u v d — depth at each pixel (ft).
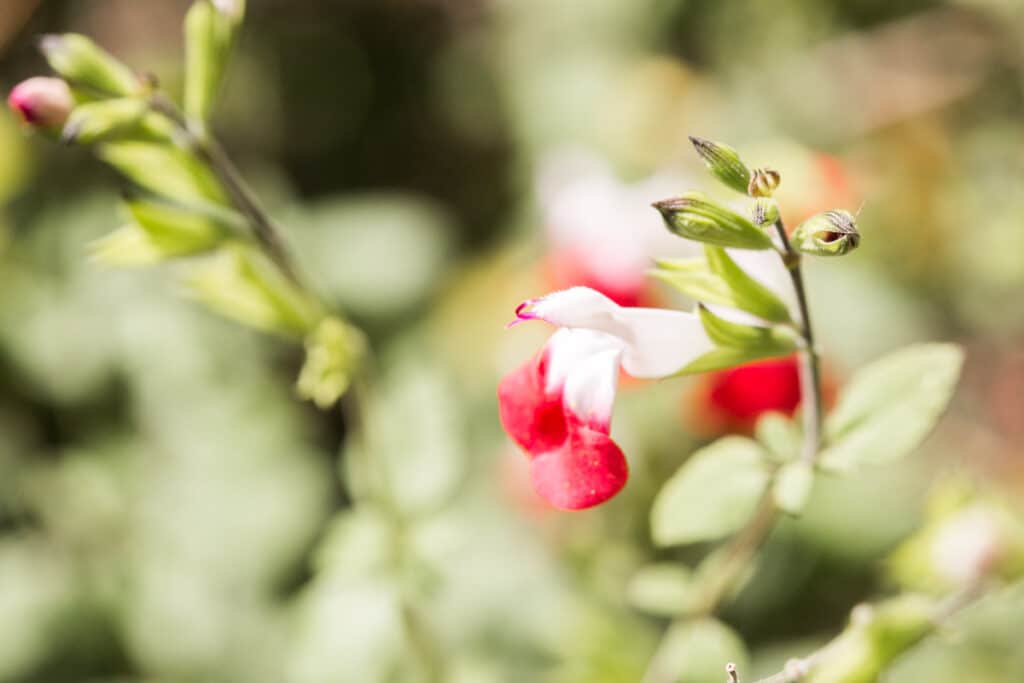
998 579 0.73
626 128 1.30
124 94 0.75
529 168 1.54
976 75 1.48
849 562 1.06
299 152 1.79
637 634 0.93
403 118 1.84
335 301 1.41
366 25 1.87
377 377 1.35
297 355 1.35
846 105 1.47
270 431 1.25
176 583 1.17
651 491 0.97
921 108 1.45
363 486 0.83
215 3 0.75
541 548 1.03
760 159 0.89
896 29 1.52
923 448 1.34
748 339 0.68
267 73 1.79
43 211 1.47
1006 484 1.27
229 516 1.20
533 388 0.69
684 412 0.95
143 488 1.24
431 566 0.82
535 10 1.63
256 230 0.77
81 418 1.31
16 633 1.15
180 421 1.27
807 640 1.04
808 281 1.22
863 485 1.09
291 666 0.89
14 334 1.32
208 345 1.31
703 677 0.77
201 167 0.77
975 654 0.99
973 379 1.40
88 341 1.32
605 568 0.96
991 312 1.40
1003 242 1.36
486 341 1.29
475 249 1.71
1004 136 1.45
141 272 1.35
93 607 1.17
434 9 1.86
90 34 1.72
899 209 1.35
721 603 0.78
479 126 1.77
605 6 1.56
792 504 0.70
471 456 1.18
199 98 0.76
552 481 0.67
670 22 1.55
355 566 0.82
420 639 0.83
